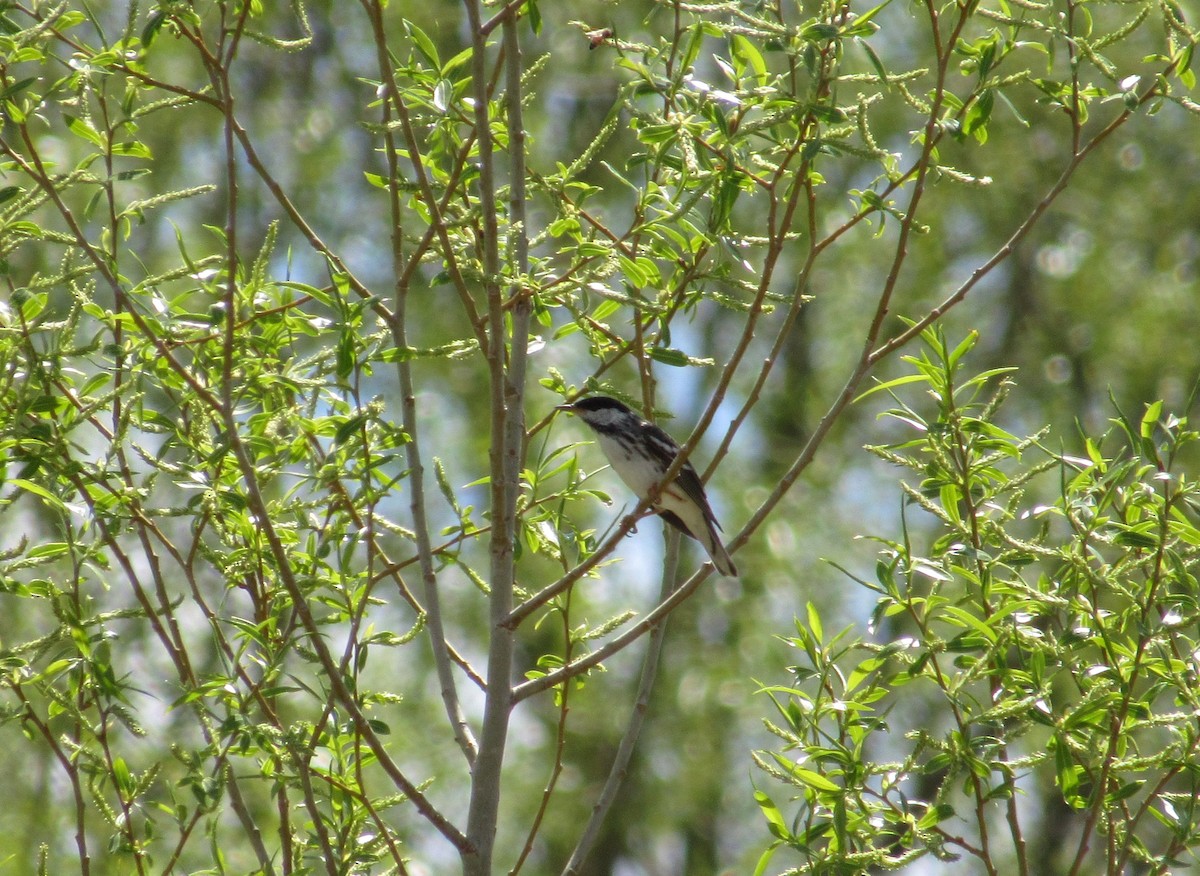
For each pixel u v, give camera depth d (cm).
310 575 852
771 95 765
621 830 2280
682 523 1229
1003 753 934
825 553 2336
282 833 817
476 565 2153
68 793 1666
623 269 855
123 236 871
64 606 830
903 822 809
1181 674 799
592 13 2283
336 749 831
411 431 888
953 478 872
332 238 2275
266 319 866
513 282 802
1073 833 2092
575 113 2391
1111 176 2362
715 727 2334
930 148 796
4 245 834
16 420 796
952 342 2378
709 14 803
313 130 2258
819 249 820
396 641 831
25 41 794
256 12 823
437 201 941
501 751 838
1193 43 836
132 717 786
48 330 820
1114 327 2302
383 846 823
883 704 1859
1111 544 845
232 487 836
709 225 803
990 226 2412
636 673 2384
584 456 2175
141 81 858
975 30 1627
